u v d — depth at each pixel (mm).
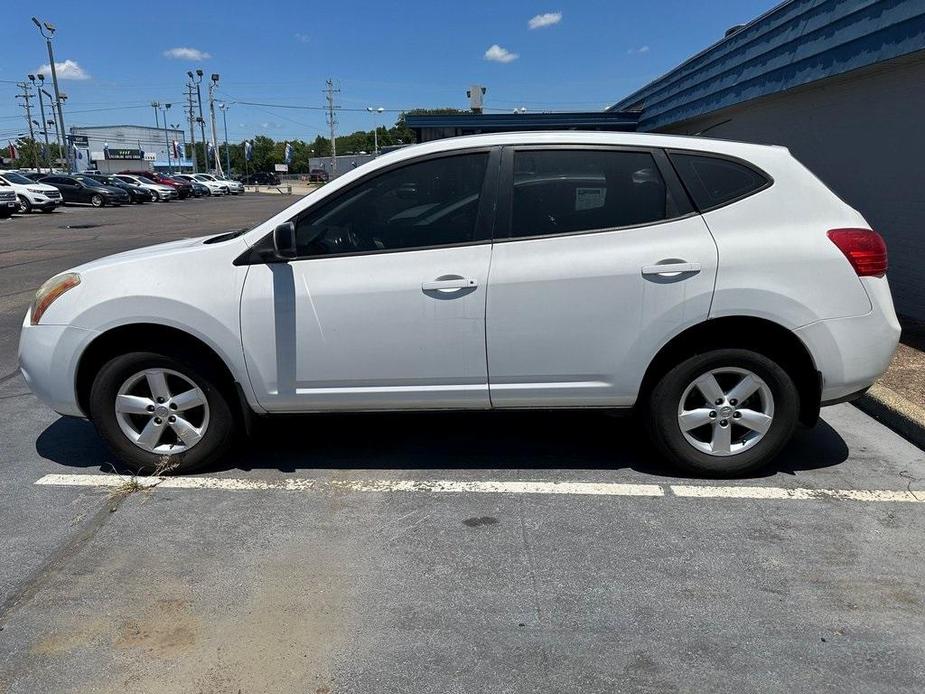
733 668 2527
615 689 2438
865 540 3336
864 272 3629
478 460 4273
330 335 3744
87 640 2723
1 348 7176
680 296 3602
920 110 6457
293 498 3832
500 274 3652
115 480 4070
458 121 16875
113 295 3787
